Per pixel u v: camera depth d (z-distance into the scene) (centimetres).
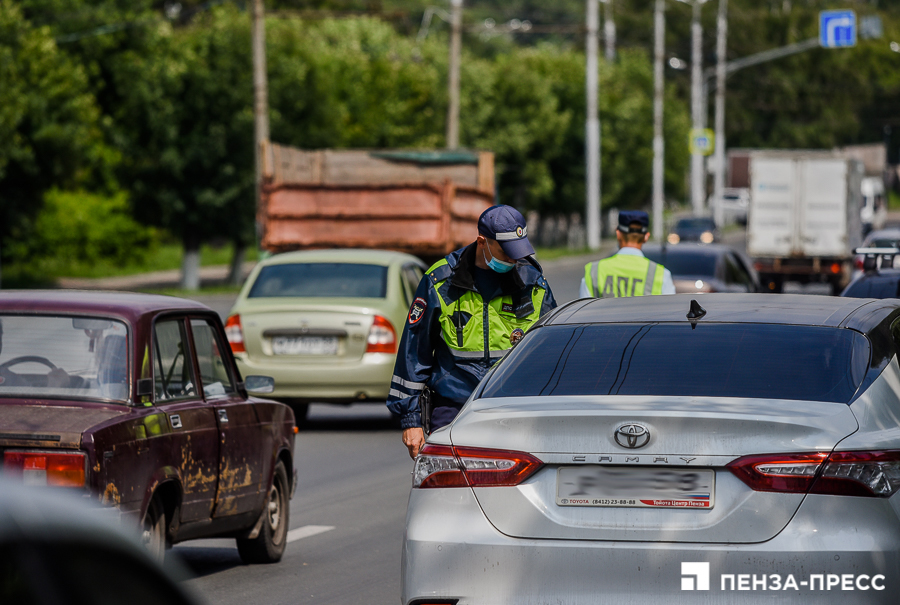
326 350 3338
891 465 1083
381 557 2003
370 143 12031
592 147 13888
